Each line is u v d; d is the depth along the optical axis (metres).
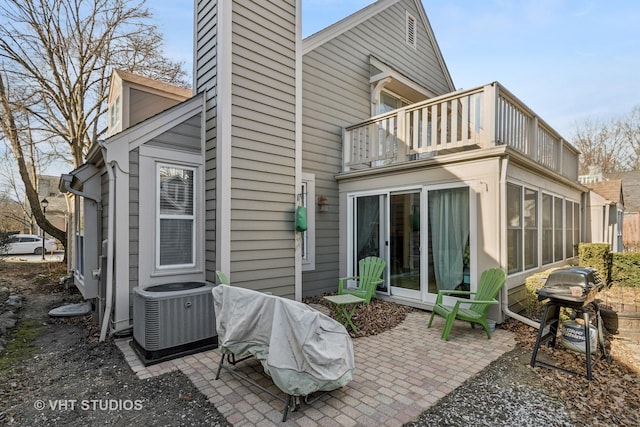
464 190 4.93
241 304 2.80
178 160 4.44
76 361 3.44
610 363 3.39
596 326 3.72
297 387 2.40
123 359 3.47
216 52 4.43
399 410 2.53
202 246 4.61
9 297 6.64
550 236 6.67
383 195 6.05
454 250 5.02
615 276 6.67
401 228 5.76
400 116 5.80
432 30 9.78
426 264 5.35
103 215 4.80
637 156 23.11
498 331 4.40
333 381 2.54
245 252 4.51
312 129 6.50
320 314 2.60
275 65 4.91
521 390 2.85
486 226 4.63
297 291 5.11
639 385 2.95
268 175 4.79
